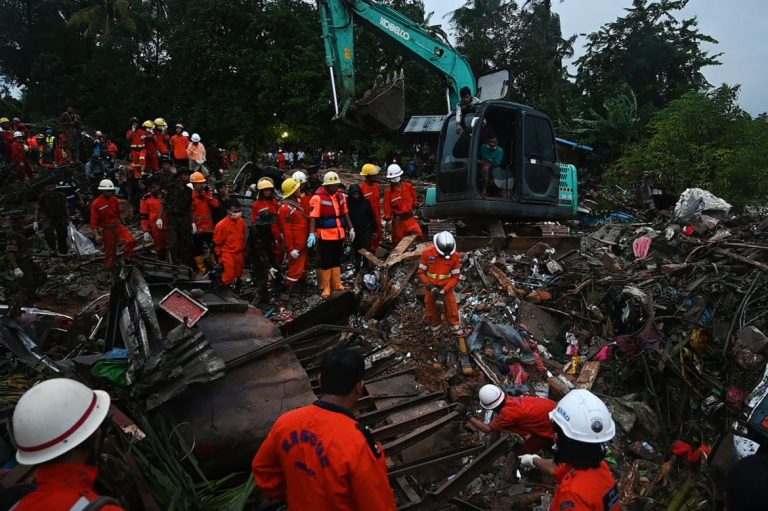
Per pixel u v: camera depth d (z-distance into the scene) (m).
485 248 8.52
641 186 13.18
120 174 15.50
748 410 3.70
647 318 6.10
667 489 4.60
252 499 3.38
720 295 6.24
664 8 30.34
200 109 31.41
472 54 30.52
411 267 8.25
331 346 5.48
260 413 3.70
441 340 6.53
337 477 2.06
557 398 5.82
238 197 11.08
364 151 30.52
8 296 8.16
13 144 14.95
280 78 31.75
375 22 10.14
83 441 1.89
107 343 4.81
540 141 8.73
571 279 7.57
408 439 4.24
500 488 4.54
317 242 7.72
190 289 4.78
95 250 11.55
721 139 15.05
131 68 36.06
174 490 2.94
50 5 35.81
